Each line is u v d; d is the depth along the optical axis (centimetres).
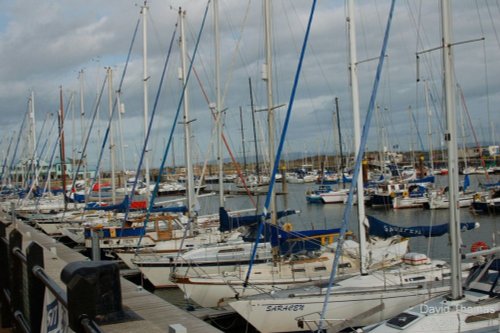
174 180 7269
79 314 283
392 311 1288
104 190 5934
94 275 288
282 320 1297
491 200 3962
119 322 315
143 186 5462
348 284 1368
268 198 1494
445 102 1095
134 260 2053
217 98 2438
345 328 1207
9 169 6975
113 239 2552
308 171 9850
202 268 1873
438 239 2811
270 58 1820
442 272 1425
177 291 1983
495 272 1112
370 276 1391
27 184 5875
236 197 5653
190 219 2402
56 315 356
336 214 4784
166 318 819
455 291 1073
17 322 535
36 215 3844
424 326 1010
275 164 1510
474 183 6172
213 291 1561
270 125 1833
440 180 6375
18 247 555
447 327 1011
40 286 444
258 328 1303
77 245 3153
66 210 3888
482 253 1151
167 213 2825
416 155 7562
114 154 3588
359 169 1347
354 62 1486
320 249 1638
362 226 1409
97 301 305
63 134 4469
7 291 630
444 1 1106
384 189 5081
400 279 1370
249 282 1512
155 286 2002
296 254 1620
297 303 1291
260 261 1848
